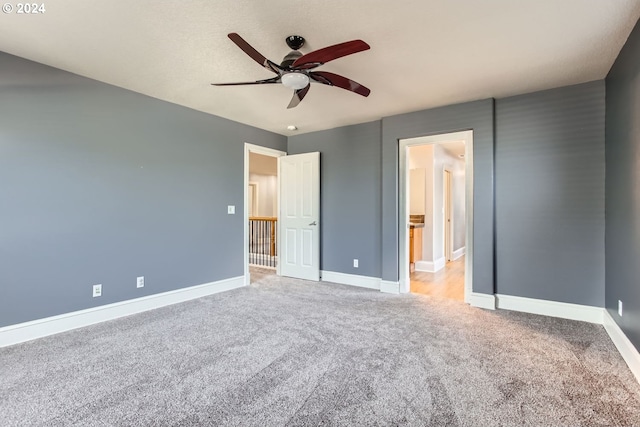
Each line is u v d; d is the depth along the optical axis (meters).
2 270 2.46
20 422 1.58
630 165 2.22
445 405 1.72
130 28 2.11
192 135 3.79
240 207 4.39
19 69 2.52
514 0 1.81
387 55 2.46
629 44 2.18
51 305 2.70
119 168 3.13
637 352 2.02
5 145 2.46
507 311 3.29
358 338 2.60
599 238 2.93
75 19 2.00
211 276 4.01
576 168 3.03
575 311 3.04
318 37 2.20
